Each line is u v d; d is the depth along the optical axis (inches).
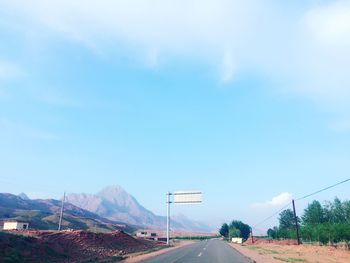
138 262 1076.5
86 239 1764.3
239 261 1087.0
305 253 1555.1
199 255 1376.7
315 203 3587.6
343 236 2031.3
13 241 1152.8
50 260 1162.0
